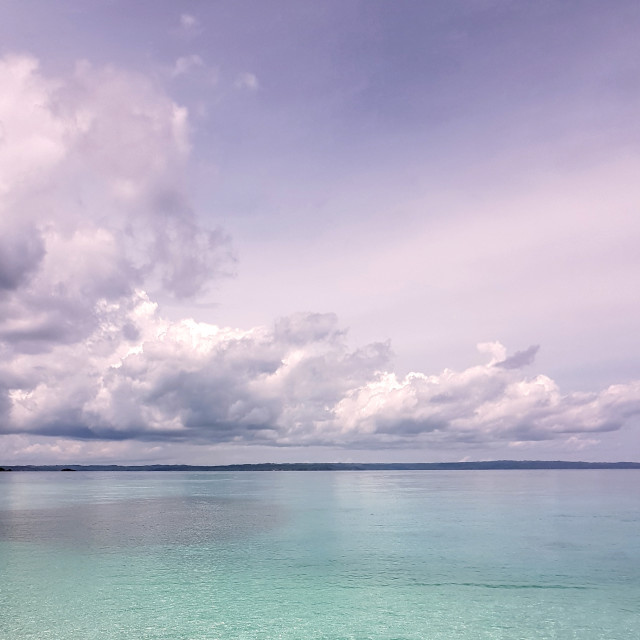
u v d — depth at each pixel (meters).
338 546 36.44
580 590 25.72
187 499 79.69
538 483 134.38
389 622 21.81
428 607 23.50
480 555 33.22
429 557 32.69
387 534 41.44
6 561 32.31
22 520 51.78
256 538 39.91
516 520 49.66
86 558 33.00
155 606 23.67
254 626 21.39
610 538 39.12
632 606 23.58
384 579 27.73
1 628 21.22
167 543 37.81
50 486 130.62
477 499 75.50
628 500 72.31
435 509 60.66
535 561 31.47
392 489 105.62
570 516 52.88
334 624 21.64
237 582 27.33
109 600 24.48
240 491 102.06
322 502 71.81
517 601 24.27
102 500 78.50
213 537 40.50
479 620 22.02
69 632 20.80
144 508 64.44
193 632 20.84
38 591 25.92
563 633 20.69
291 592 25.62
